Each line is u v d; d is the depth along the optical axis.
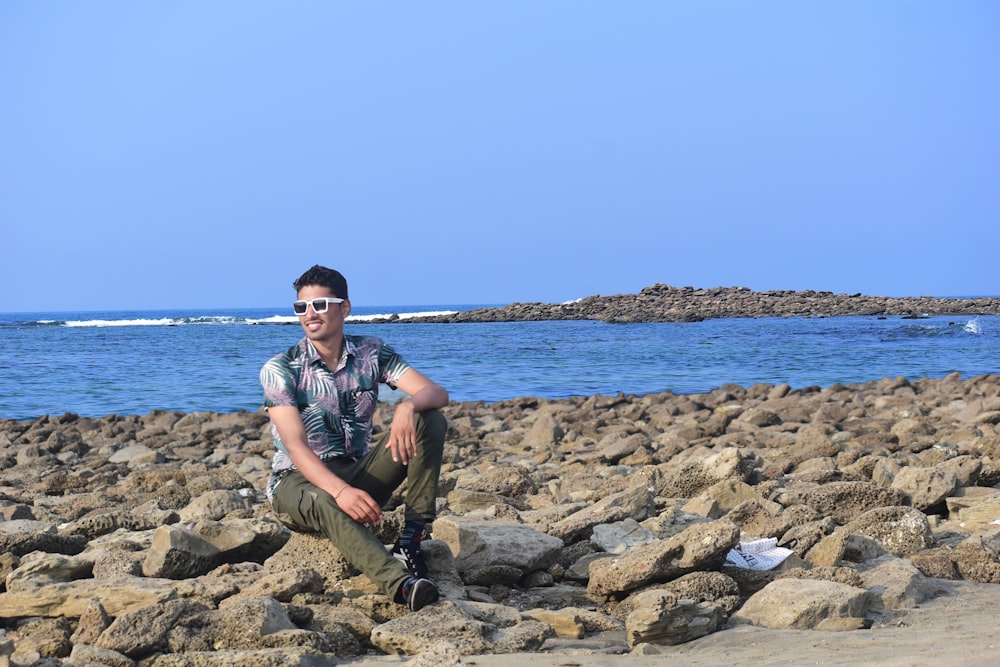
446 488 7.88
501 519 5.91
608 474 9.05
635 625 4.10
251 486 8.52
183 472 9.27
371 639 4.19
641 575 4.69
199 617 4.16
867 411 14.63
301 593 4.57
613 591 4.81
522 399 18.36
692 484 7.19
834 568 4.84
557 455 10.96
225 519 6.34
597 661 3.79
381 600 4.48
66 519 7.20
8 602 4.53
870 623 4.27
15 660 4.01
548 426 12.37
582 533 5.74
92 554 5.12
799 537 5.42
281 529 5.34
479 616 4.39
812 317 74.19
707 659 3.82
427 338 52.41
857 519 5.80
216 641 4.05
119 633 4.02
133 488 8.81
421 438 4.73
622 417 15.39
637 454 10.16
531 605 4.86
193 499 7.20
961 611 4.48
